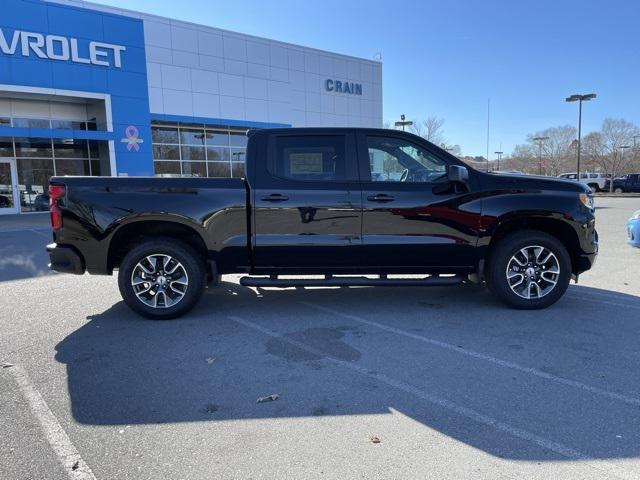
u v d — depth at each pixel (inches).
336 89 1258.0
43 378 155.6
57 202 210.8
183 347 183.0
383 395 142.6
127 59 863.7
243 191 212.4
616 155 2637.8
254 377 155.8
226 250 214.8
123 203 209.5
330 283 217.3
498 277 221.6
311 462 110.3
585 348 177.6
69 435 122.0
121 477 105.4
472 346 180.9
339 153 217.6
